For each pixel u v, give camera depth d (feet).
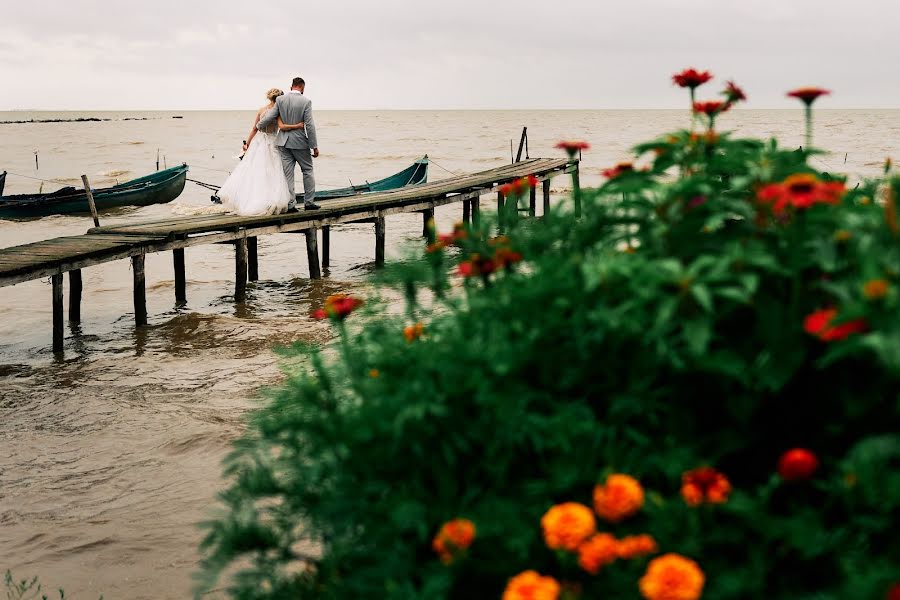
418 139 277.03
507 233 8.74
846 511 5.62
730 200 7.18
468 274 8.22
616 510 5.43
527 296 7.16
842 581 5.23
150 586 13.05
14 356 30.14
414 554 6.25
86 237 35.53
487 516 5.93
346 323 9.48
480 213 9.02
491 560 5.90
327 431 6.86
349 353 8.09
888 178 7.37
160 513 15.85
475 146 230.48
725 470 6.64
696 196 7.41
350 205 45.93
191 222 38.70
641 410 6.34
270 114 39.99
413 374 7.04
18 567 14.03
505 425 6.28
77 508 16.35
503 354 6.60
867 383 6.08
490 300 7.56
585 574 5.65
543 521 5.41
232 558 7.08
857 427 6.07
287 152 41.11
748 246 6.63
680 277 6.20
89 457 19.13
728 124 361.92
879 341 5.06
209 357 28.27
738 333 6.85
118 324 35.19
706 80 8.11
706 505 5.55
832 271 6.34
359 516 6.50
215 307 38.65
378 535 6.31
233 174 41.04
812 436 6.42
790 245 6.50
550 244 8.24
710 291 6.17
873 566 4.84
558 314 6.97
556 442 6.13
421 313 8.98
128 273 48.83
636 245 7.87
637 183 7.46
